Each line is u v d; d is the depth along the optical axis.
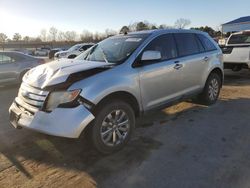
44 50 38.91
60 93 3.42
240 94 7.14
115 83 3.73
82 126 3.35
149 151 3.84
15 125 3.90
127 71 3.99
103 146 3.67
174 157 3.64
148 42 4.49
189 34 5.47
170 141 4.16
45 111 3.47
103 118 3.62
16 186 3.05
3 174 3.30
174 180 3.11
